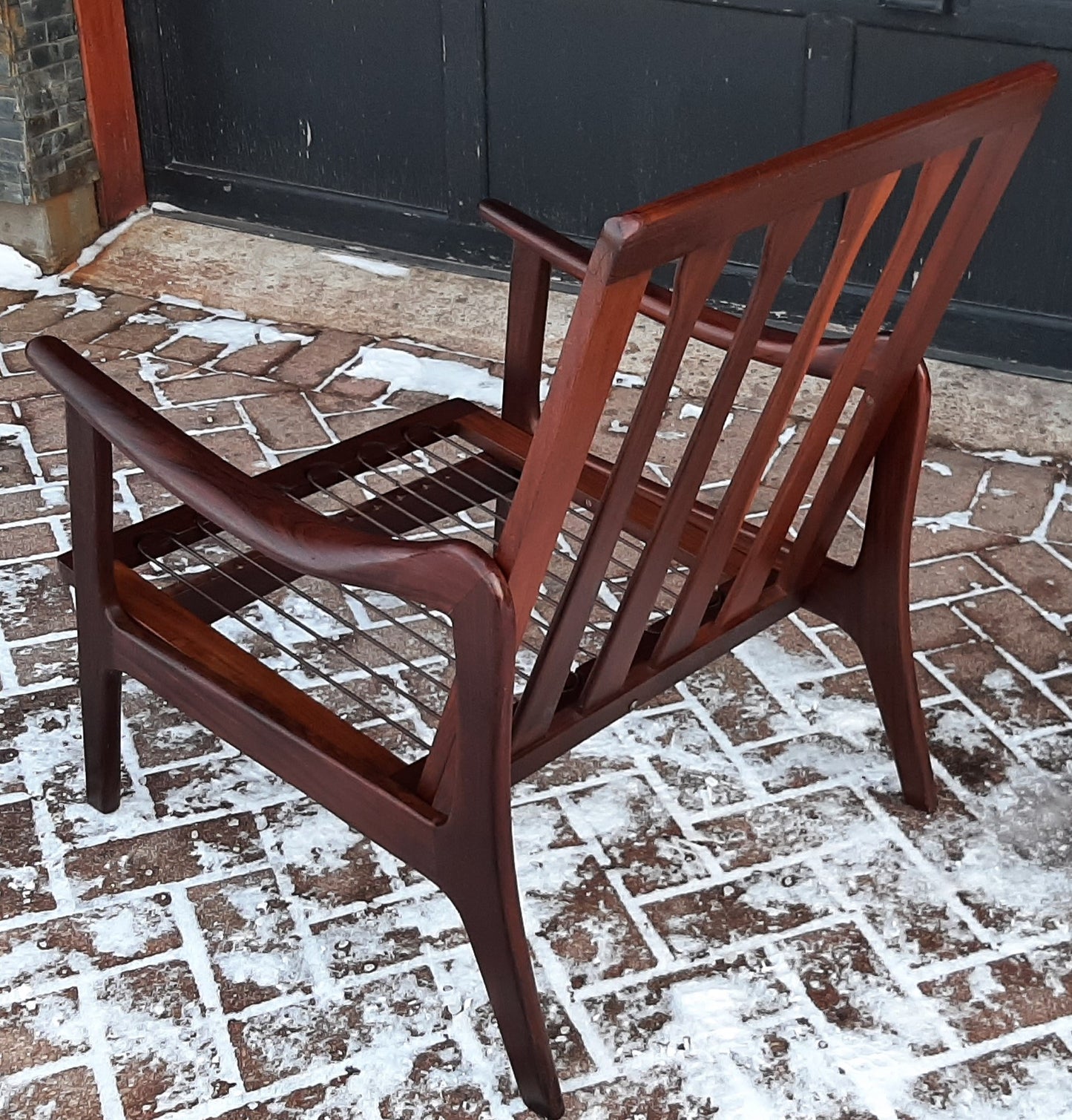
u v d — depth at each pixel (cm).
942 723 238
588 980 189
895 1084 175
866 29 341
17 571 275
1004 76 149
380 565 138
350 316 394
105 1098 171
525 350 221
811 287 378
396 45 399
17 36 384
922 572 281
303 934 195
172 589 193
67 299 401
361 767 162
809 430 169
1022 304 358
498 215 208
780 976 190
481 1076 175
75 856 208
